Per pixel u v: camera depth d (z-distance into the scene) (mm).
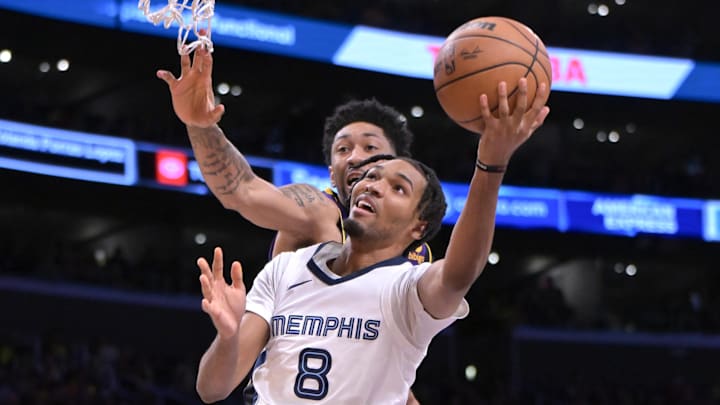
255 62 40156
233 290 5566
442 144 48531
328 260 6156
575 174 45094
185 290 38500
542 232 43688
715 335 42625
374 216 5969
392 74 42250
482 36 5531
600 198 44469
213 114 6297
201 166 6723
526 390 37719
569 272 49031
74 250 40406
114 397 27203
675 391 38781
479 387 36750
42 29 36312
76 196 36531
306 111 45094
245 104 45156
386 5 46812
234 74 40500
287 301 5980
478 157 5371
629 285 49875
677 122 45875
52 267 35938
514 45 5496
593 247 44250
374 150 7668
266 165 39750
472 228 5348
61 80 42344
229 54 39656
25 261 35469
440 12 48469
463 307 5711
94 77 42000
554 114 45125
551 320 42156
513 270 48906
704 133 48281
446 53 5609
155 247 44312
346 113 7961
